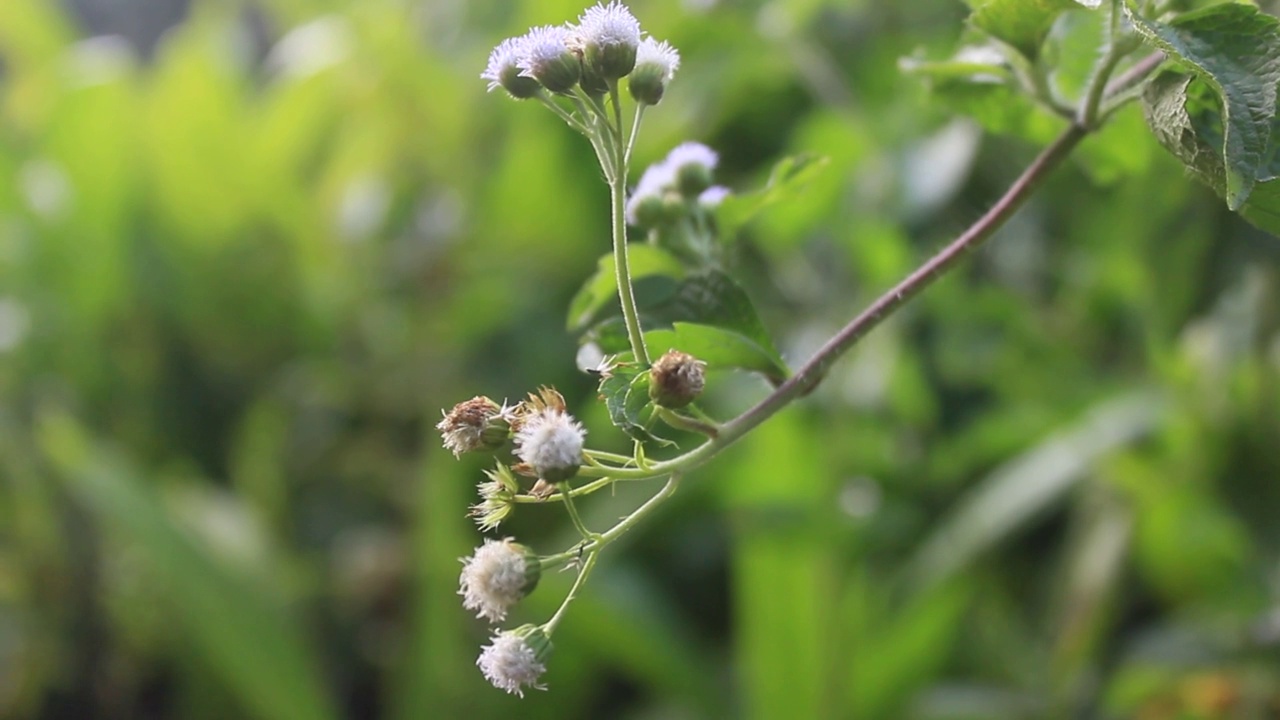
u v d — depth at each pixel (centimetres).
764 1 54
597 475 29
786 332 58
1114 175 36
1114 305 55
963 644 54
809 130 54
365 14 79
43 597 66
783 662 47
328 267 77
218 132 74
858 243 50
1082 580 51
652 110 68
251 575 56
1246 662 46
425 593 55
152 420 73
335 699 62
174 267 74
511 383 68
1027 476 51
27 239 74
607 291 34
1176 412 49
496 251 74
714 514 62
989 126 35
